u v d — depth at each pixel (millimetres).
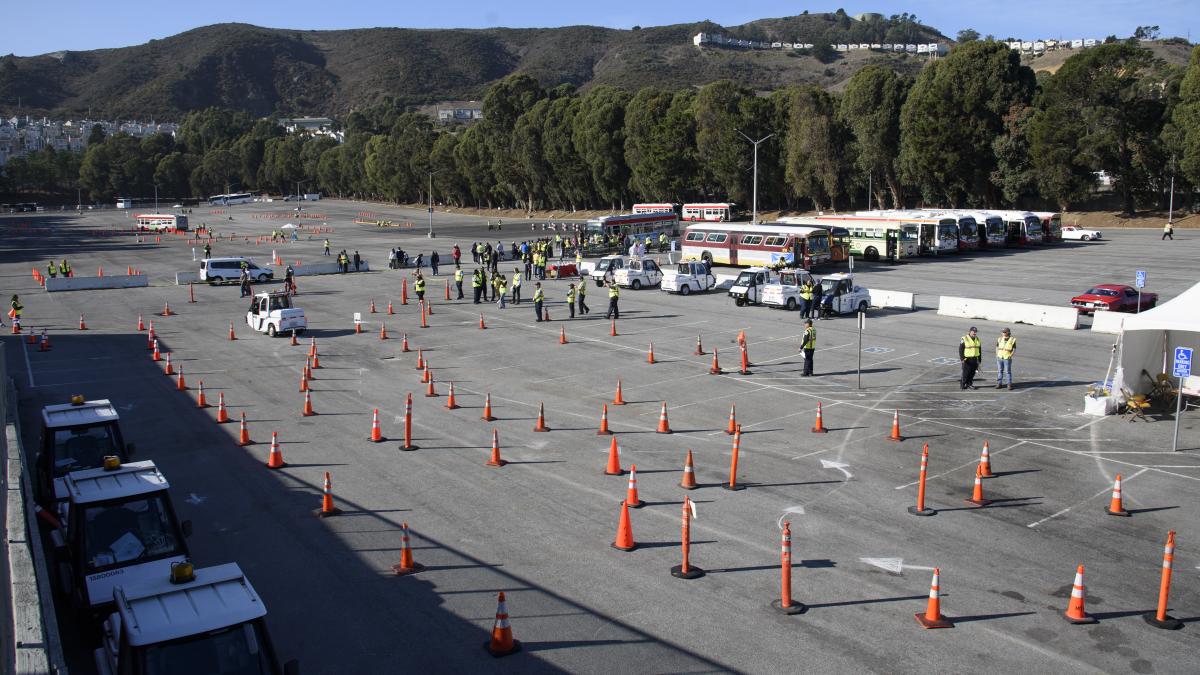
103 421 17109
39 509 16484
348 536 16469
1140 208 93562
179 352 35938
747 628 12758
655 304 48062
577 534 16359
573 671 11688
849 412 25109
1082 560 14992
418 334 39531
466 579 14570
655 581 14344
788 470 19922
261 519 17406
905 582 14188
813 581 14250
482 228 126625
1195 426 23266
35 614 12227
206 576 10430
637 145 125062
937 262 64312
